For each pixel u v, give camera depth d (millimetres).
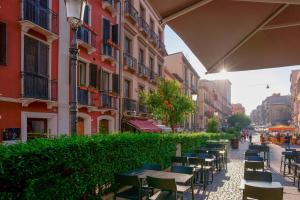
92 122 15781
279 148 30156
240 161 17766
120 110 19422
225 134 29969
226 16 3047
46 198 4695
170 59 41469
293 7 3000
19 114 10648
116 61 19047
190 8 2785
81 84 14508
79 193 5672
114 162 7172
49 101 11773
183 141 14461
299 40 3473
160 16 2867
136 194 6148
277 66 3965
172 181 5621
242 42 3506
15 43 10492
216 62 3869
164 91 20234
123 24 20344
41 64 11953
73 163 5438
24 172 4199
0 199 3789
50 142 5156
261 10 3016
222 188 9578
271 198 4910
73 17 6234
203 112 56031
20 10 10688
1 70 9898
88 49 15391
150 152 9734
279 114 105750
